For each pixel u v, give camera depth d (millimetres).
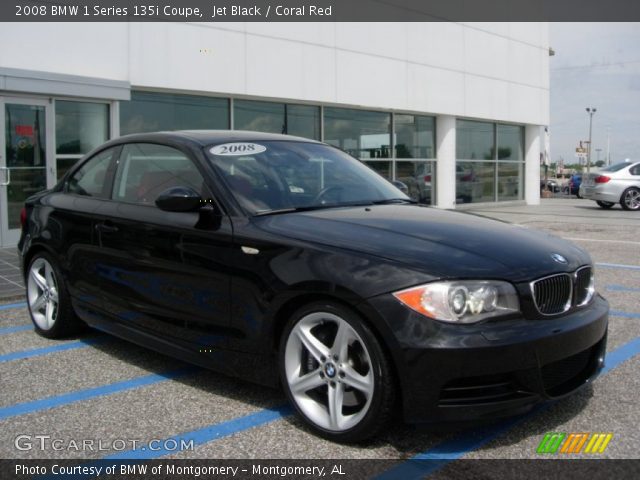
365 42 15359
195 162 4078
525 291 3078
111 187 4645
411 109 16703
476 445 3186
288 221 3596
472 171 19578
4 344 4988
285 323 3418
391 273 3012
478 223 3809
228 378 4191
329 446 3182
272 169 4211
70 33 10492
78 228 4676
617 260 9133
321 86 14422
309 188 4188
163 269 3959
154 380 4156
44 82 9602
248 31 12945
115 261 4328
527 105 20953
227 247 3607
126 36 11188
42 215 5129
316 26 14219
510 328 2984
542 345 3010
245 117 13398
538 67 21297
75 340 5094
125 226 4246
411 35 16578
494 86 19500
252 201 3814
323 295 3180
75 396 3879
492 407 2947
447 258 3098
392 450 3133
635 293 6840
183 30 11930
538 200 22000
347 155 5074
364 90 15414
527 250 3355
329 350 3211
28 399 3832
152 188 4301
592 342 3324
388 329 2930
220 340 3639
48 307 5113
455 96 18078
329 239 3320
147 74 11500
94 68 10812
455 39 17953
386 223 3566
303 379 3309
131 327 4250
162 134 4531
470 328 2912
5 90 9344
